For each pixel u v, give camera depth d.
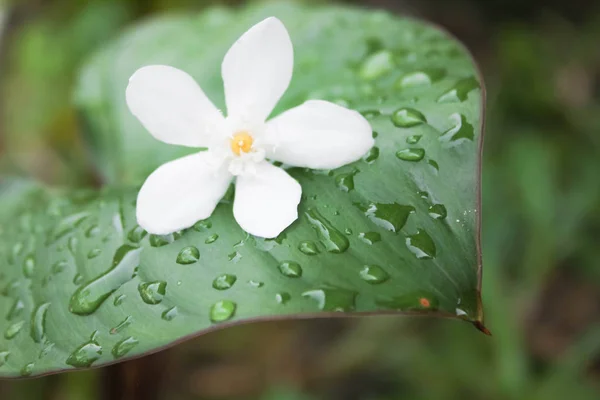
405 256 0.18
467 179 0.18
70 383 0.25
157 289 0.18
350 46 0.21
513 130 0.34
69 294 0.18
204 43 0.23
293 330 0.30
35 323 0.18
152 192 0.18
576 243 0.29
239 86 0.19
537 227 0.29
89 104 0.24
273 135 0.18
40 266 0.19
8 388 0.26
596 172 0.31
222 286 0.18
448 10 0.40
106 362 0.17
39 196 0.22
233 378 0.29
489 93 0.34
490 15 0.39
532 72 0.35
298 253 0.18
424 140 0.19
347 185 0.19
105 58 0.24
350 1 0.39
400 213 0.18
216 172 0.18
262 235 0.18
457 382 0.26
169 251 0.18
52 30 0.36
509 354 0.25
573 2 0.38
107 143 0.23
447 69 0.20
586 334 0.26
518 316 0.28
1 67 0.37
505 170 0.31
